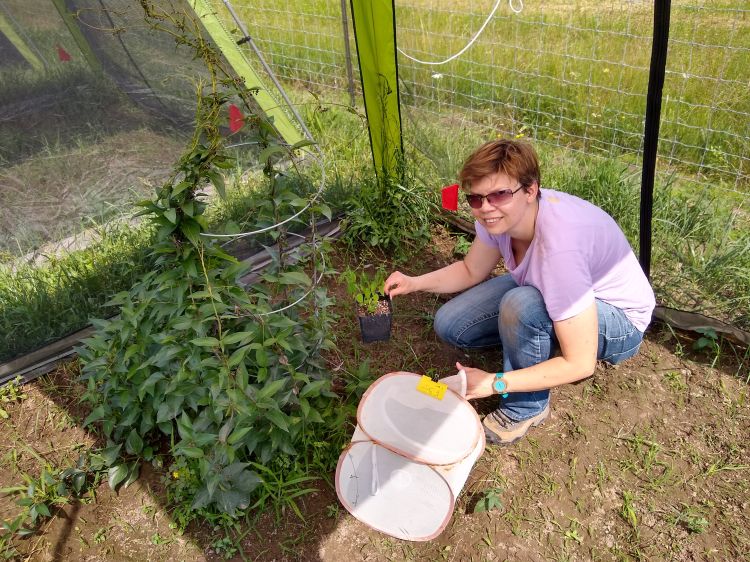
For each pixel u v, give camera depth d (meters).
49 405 2.63
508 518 2.12
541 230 1.98
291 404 2.18
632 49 5.08
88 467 2.29
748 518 2.07
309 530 2.10
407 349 2.79
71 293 2.95
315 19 6.56
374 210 3.41
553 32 5.59
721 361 2.66
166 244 1.89
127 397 2.16
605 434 2.39
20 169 2.97
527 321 2.07
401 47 5.73
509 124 4.74
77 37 2.95
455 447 1.86
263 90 3.72
